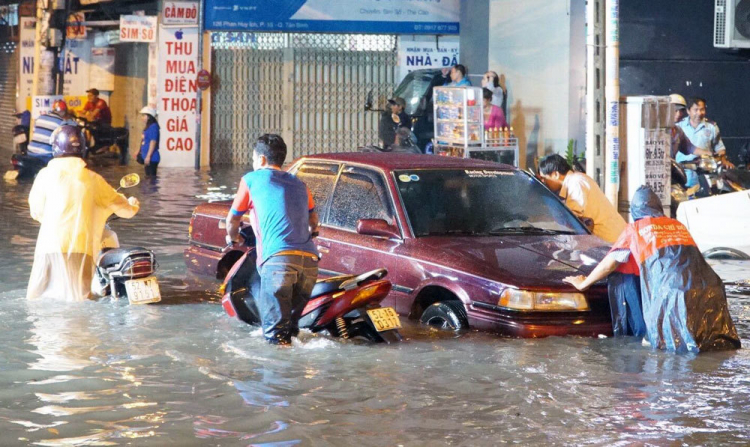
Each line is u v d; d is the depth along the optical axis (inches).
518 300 277.6
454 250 297.6
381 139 912.9
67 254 336.8
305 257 281.6
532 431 207.6
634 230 283.4
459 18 1007.0
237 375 248.2
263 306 281.7
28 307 327.0
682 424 213.0
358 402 226.8
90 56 1097.4
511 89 865.5
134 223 564.7
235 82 1031.6
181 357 265.1
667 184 521.0
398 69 1023.6
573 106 794.8
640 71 797.2
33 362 258.2
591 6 525.0
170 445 197.2
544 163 377.7
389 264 307.7
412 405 225.0
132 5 1042.1
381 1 1001.5
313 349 274.4
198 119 997.2
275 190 283.7
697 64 806.5
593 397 231.6
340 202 334.0
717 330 277.3
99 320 309.3
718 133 671.1
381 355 267.3
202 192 753.6
